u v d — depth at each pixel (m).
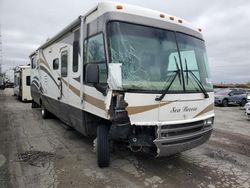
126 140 4.78
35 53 12.06
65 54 7.06
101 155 5.13
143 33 4.80
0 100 20.77
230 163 5.75
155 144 4.45
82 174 4.91
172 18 5.27
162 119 4.53
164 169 5.28
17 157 5.76
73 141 7.20
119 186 4.44
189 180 4.77
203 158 6.05
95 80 4.59
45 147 6.57
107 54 4.55
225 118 13.52
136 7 4.91
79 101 5.98
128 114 4.28
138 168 5.29
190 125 4.88
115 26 4.61
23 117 11.38
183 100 4.76
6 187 4.29
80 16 5.71
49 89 9.10
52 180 4.60
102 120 5.12
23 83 18.78
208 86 5.45
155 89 4.49
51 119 10.80
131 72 4.49
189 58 5.23
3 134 7.97
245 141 7.88
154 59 4.77
